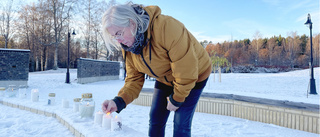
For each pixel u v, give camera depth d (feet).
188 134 5.70
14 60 39.32
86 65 58.18
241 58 201.46
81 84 51.39
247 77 70.69
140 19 4.04
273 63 187.93
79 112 9.43
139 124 11.42
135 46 4.38
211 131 10.27
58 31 107.04
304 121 10.30
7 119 10.74
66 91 33.99
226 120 12.59
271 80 59.36
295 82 53.47
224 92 15.05
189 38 4.58
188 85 4.64
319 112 9.75
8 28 112.57
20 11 106.63
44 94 28.53
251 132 10.08
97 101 21.31
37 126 9.31
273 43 213.87
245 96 12.95
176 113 5.70
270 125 11.28
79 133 6.93
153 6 4.52
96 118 7.27
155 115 6.18
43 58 136.87
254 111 12.46
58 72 103.14
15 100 14.85
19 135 8.16
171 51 4.34
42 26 104.63
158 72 5.22
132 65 5.94
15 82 39.34
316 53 179.32
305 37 211.20
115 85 50.83
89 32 113.91
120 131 6.05
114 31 4.04
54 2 98.02
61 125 9.30
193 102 5.59
